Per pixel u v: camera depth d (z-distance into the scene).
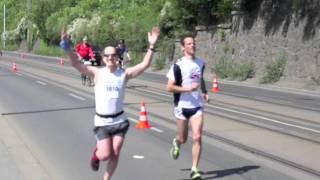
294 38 31.61
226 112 17.41
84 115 16.34
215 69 37.84
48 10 85.25
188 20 44.53
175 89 8.59
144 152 10.74
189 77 8.66
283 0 33.06
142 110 13.86
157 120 15.21
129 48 52.25
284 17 32.84
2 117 15.86
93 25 64.31
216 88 25.98
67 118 15.69
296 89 27.83
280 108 18.78
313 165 9.76
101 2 73.31
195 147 8.59
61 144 11.64
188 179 8.66
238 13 37.94
